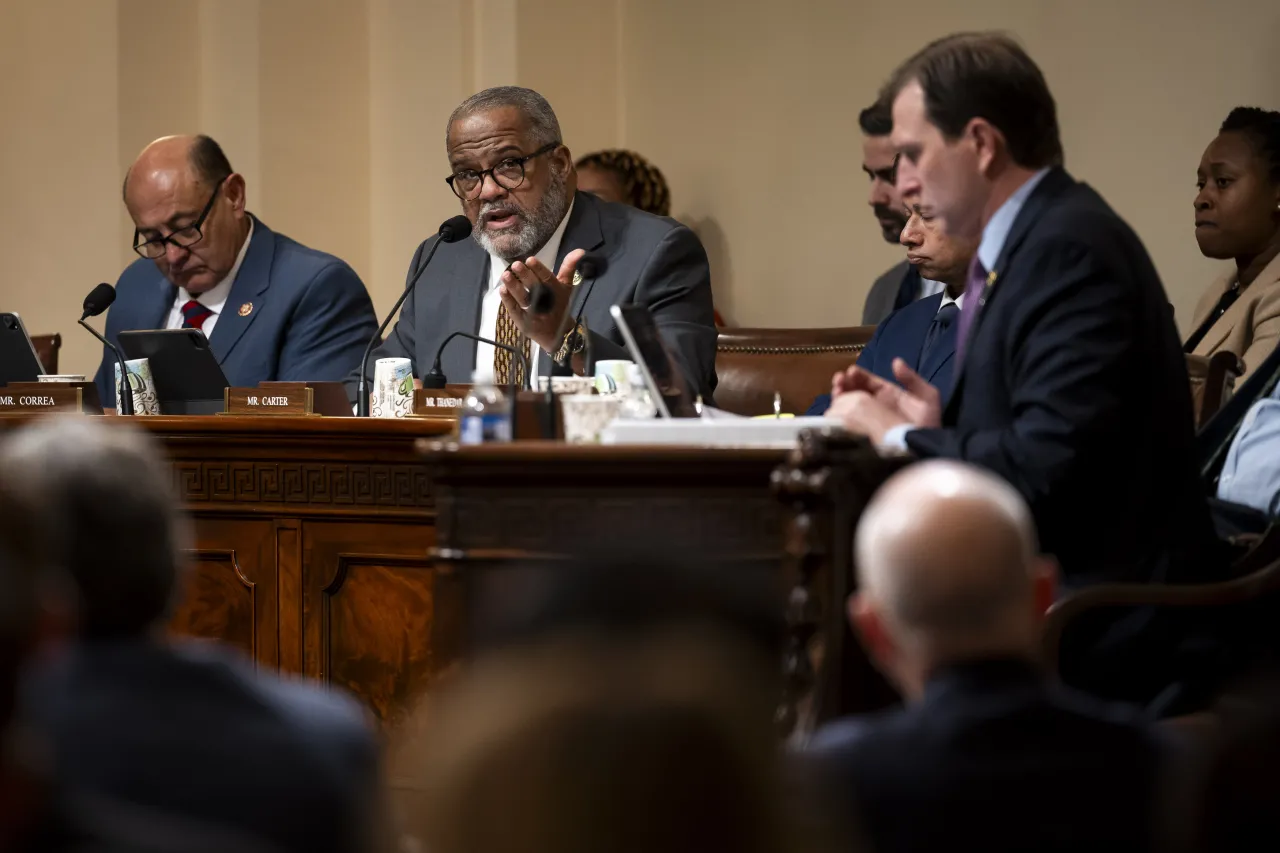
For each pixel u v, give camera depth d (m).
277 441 9.61
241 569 9.80
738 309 18.23
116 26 16.80
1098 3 15.88
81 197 16.97
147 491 4.96
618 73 18.62
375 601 9.55
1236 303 11.91
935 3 16.83
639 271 12.19
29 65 17.08
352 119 17.67
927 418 7.78
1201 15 15.33
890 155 14.54
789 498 6.25
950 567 4.85
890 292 15.75
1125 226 7.80
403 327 13.04
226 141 17.23
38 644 3.30
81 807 3.46
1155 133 15.59
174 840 3.46
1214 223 12.46
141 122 17.02
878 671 6.38
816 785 4.55
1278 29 14.93
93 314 11.67
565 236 12.49
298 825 4.30
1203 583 7.76
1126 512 7.59
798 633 6.17
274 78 17.20
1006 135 7.82
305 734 4.47
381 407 10.57
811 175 17.67
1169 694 7.62
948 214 7.98
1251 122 12.41
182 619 9.92
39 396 10.83
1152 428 7.66
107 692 4.39
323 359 13.66
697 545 6.72
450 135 12.38
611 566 2.95
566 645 2.74
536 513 6.79
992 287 7.77
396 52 17.61
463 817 2.56
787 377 12.83
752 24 17.92
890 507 5.03
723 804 2.55
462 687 2.94
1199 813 3.57
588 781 2.54
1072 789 4.56
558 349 10.80
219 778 4.27
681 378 8.02
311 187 17.45
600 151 17.30
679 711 2.57
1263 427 8.94
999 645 4.85
